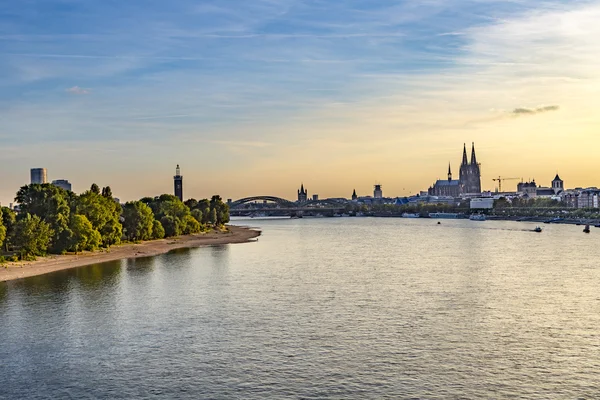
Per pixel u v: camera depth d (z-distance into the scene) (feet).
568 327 319.27
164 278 499.10
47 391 236.02
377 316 345.10
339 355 272.72
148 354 278.26
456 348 282.15
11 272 527.40
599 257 647.56
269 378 245.86
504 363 261.44
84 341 300.81
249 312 358.02
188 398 227.81
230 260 641.81
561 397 225.97
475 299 394.11
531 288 435.94
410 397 226.38
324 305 376.27
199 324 330.34
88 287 453.17
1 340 304.09
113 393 233.35
